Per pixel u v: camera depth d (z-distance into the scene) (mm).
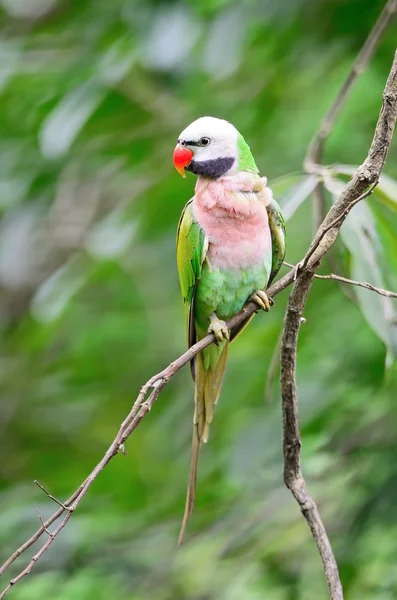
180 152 8320
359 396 10992
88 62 11086
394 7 8562
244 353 12359
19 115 12578
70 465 13695
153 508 11750
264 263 8188
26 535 11117
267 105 12320
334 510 11164
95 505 11930
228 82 12328
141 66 11258
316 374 11516
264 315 12109
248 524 10734
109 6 11992
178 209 11750
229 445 11305
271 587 11320
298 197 7676
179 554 11250
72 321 15367
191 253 8281
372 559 10703
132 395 14898
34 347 12516
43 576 11227
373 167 6113
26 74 12211
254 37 11094
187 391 12703
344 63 12320
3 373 15188
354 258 7188
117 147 12289
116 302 15078
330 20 11250
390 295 6254
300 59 11805
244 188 8172
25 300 15391
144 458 12977
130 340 15297
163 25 10484
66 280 11789
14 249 12859
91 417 14805
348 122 12750
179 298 15312
